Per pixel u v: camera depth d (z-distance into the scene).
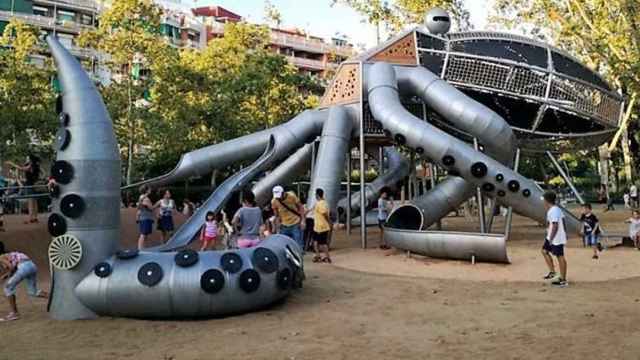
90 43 31.67
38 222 18.58
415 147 16.23
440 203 18.48
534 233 21.72
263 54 37.38
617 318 8.03
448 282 11.36
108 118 9.21
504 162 17.30
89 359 6.66
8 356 6.81
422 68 18.61
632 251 15.62
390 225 17.03
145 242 16.77
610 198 35.59
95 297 8.48
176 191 32.19
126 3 30.95
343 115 18.50
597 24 30.55
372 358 6.45
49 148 34.38
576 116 20.44
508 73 19.30
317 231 14.63
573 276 11.86
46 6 59.16
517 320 8.06
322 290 10.74
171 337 7.62
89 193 8.77
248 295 8.66
